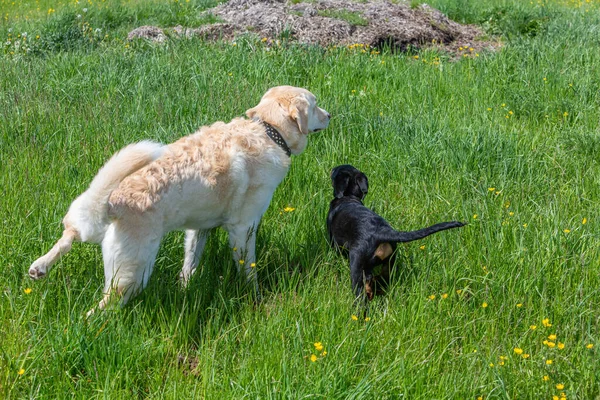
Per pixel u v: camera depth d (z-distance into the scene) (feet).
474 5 44.55
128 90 25.99
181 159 14.20
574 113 25.89
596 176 20.38
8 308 13.69
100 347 12.60
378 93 28.09
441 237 16.67
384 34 36.11
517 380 12.23
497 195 19.04
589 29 36.27
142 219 13.41
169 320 13.98
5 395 11.56
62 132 22.39
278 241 17.10
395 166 20.83
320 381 11.68
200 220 14.78
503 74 29.63
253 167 15.10
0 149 20.71
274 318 13.76
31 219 16.52
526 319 13.99
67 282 14.49
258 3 38.81
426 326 13.71
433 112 25.16
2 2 49.73
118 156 12.73
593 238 16.57
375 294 15.42
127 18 40.50
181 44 32.96
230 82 26.94
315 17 36.65
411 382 12.09
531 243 16.35
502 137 22.52
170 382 12.17
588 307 14.42
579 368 12.41
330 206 17.07
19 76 28.04
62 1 50.67
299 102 15.93
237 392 11.85
